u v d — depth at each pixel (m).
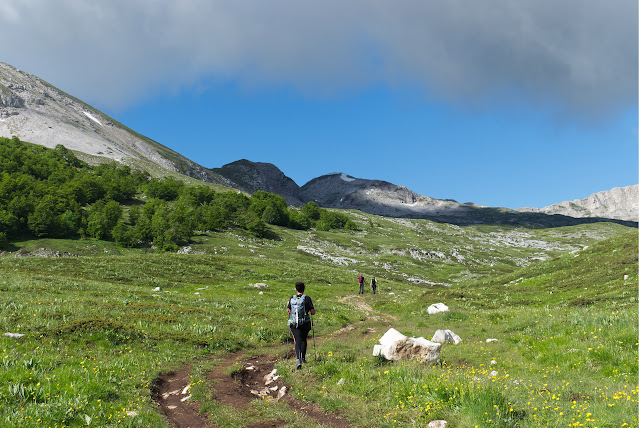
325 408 8.33
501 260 177.00
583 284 33.75
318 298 42.38
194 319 20.47
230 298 32.75
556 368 10.61
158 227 124.00
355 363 11.71
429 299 35.22
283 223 194.50
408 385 8.84
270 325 21.66
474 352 13.66
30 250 103.50
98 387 9.33
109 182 175.88
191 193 186.38
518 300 33.06
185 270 50.75
